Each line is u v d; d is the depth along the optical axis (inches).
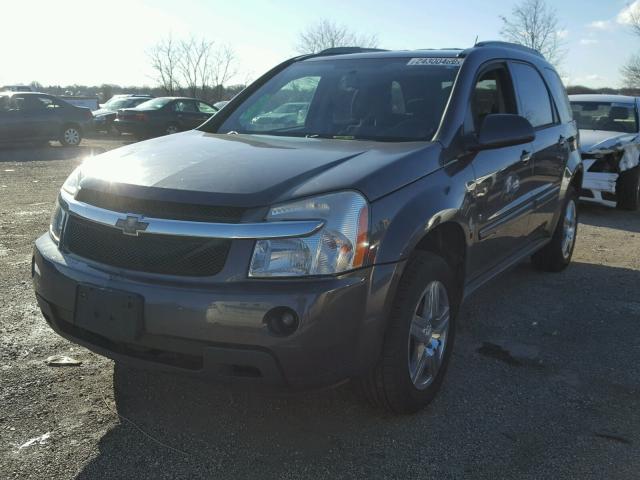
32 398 121.4
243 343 95.7
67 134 697.6
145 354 104.1
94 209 108.3
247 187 100.7
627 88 1268.5
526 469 104.7
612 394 133.0
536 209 182.5
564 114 215.6
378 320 103.9
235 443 109.9
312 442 111.1
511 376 140.7
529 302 193.3
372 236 102.0
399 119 140.4
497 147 137.4
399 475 102.2
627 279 220.7
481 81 155.3
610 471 104.5
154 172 109.9
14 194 356.8
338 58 170.7
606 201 349.7
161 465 102.5
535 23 1035.3
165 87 1398.9
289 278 96.4
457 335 165.2
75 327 112.6
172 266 99.6
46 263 113.1
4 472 98.4
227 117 164.6
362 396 117.1
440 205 117.2
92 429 112.0
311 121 151.2
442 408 125.2
